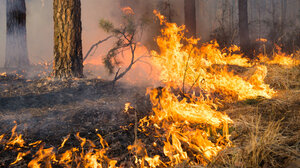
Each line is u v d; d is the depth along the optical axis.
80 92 4.59
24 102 3.99
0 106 3.76
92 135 3.16
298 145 2.48
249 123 3.23
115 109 3.93
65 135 3.10
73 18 5.20
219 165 2.32
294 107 3.65
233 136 2.93
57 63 5.25
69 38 5.21
